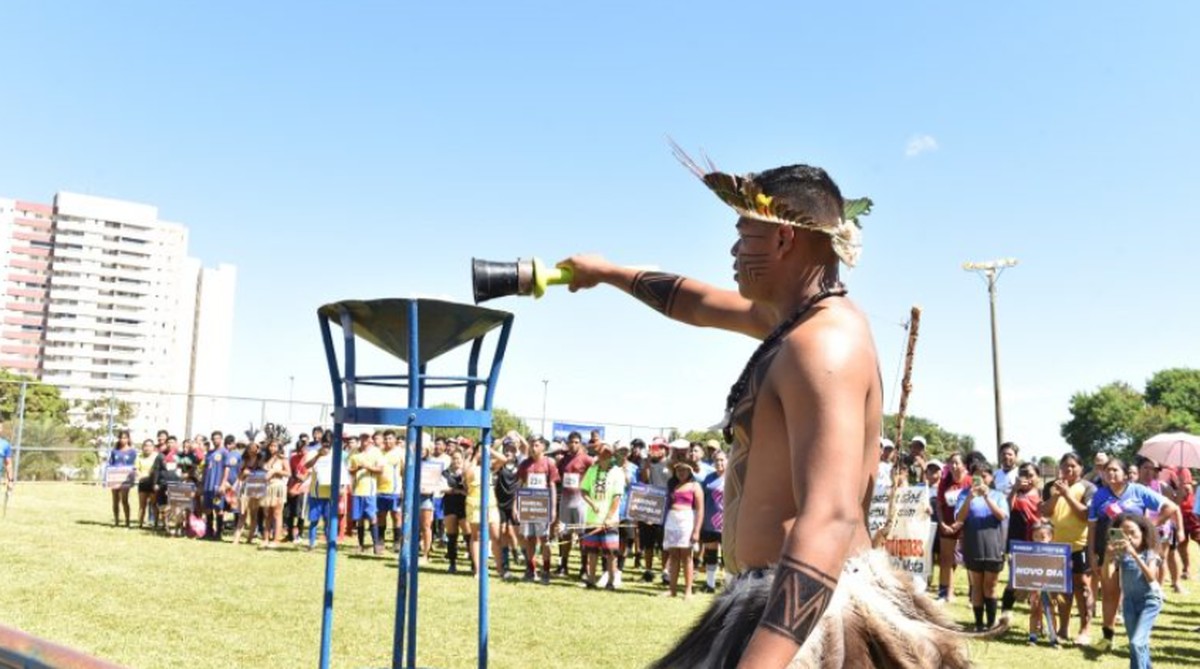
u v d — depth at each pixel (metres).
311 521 14.97
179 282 105.94
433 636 7.91
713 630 1.60
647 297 2.32
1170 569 13.23
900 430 1.91
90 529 15.98
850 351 1.49
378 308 3.85
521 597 10.48
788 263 1.67
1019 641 9.10
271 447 15.48
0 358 110.19
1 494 21.94
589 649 7.57
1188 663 8.12
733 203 1.70
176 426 71.38
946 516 11.16
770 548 1.54
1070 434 74.12
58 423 26.81
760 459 1.58
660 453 14.11
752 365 1.64
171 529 16.89
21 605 8.45
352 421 4.01
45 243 112.88
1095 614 10.83
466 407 4.45
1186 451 14.59
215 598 9.42
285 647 7.24
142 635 7.44
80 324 110.62
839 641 1.46
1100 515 8.95
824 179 1.68
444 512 12.78
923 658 1.53
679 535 10.91
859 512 1.45
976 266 31.88
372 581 11.26
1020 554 8.88
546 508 12.09
